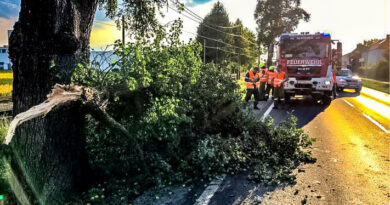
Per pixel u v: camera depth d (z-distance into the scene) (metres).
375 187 4.40
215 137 5.41
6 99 12.37
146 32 7.08
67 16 3.70
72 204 3.61
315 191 4.23
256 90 11.33
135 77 4.30
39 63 3.69
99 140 4.63
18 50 3.67
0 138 3.16
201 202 3.79
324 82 13.66
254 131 6.34
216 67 6.27
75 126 3.97
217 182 4.45
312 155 5.96
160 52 4.79
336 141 7.10
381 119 10.23
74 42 3.77
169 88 4.78
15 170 2.96
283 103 14.37
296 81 13.92
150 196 3.93
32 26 3.62
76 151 4.00
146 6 6.79
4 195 2.54
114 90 4.19
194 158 4.74
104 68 4.20
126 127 4.55
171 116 4.65
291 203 3.84
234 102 6.19
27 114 2.61
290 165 5.23
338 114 11.26
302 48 13.92
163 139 4.89
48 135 3.63
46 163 3.57
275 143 5.91
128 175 4.48
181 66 4.99
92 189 3.84
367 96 18.83
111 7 6.90
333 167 5.25
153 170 4.56
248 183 4.46
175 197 3.93
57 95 3.10
